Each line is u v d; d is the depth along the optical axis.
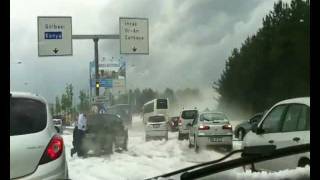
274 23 59.16
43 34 36.16
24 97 7.21
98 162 18.47
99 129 22.06
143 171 14.94
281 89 53.72
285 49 53.94
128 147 26.66
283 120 9.25
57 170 6.95
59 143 7.16
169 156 20.52
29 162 6.71
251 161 3.72
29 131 6.91
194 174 3.74
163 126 33.34
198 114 23.27
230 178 3.68
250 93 59.97
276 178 3.51
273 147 4.10
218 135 21.47
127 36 37.34
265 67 56.69
